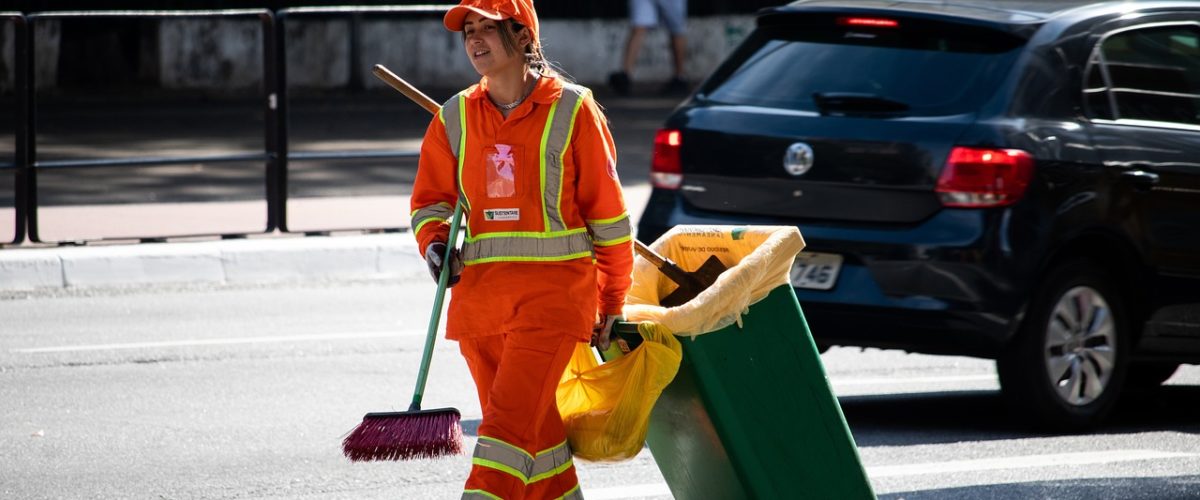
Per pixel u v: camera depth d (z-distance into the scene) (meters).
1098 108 15.02
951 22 14.89
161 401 15.76
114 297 21.89
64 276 22.70
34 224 24.25
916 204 14.39
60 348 18.33
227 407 15.52
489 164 9.45
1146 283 15.27
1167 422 15.56
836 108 15.00
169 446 14.01
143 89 37.41
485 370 9.78
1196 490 12.65
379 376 17.00
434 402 15.79
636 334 9.59
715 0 50.41
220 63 36.59
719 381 9.53
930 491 12.57
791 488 9.79
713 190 15.45
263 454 13.74
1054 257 14.62
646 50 49.56
